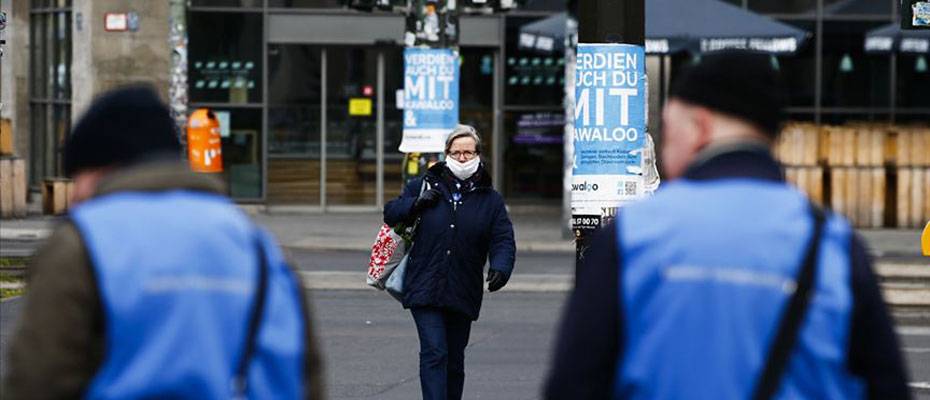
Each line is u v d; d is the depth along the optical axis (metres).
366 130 56.75
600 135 19.20
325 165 56.69
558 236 48.53
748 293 7.02
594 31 19.17
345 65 56.53
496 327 29.47
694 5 47.34
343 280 36.72
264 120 56.34
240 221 7.41
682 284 7.05
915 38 50.03
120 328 6.87
